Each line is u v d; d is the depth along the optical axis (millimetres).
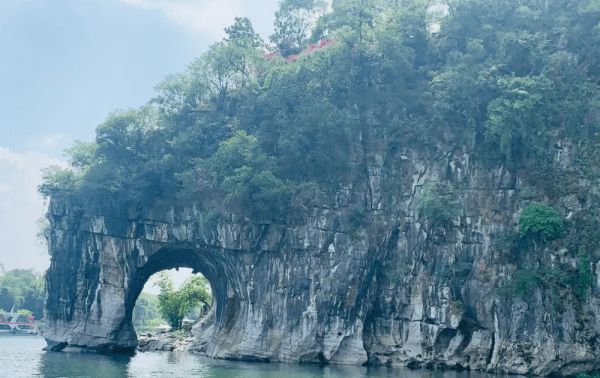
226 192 71625
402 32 74750
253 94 79188
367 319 68062
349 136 71062
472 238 65500
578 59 66250
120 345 79625
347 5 78125
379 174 70188
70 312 79125
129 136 80562
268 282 68812
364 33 75375
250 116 77750
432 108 70312
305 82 75250
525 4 71250
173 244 76125
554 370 57719
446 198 65812
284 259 68688
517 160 65188
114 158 79750
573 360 57062
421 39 75562
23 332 149500
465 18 72938
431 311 64688
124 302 78312
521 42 66250
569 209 61344
